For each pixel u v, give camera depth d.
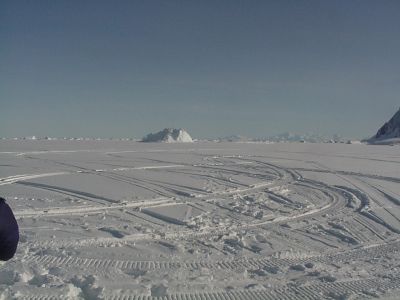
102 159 31.62
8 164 26.08
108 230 10.59
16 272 6.61
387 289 7.15
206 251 9.39
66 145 54.88
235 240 10.49
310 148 57.62
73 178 20.08
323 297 6.68
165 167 26.88
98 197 15.22
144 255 8.70
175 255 8.87
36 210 12.59
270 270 8.19
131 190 17.06
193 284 6.91
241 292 6.73
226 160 33.91
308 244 10.59
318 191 19.17
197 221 12.29
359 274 8.08
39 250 8.53
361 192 18.67
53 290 6.01
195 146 58.97
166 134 94.56
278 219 13.32
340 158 38.59
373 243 10.99
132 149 47.19
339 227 12.56
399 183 22.09
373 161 35.78
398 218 13.95
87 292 6.16
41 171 22.67
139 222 11.78
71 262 7.88
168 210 13.56
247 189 18.97
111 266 7.77
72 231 10.25
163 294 6.43
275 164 31.31
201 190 17.98
